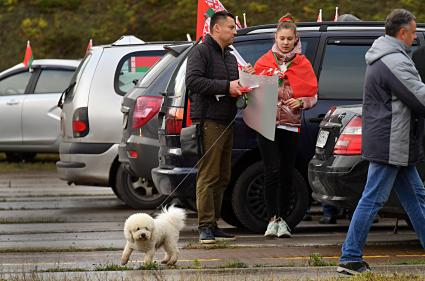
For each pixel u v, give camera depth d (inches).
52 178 1489.9
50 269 652.1
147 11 2583.7
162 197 1042.7
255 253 725.3
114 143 1045.8
